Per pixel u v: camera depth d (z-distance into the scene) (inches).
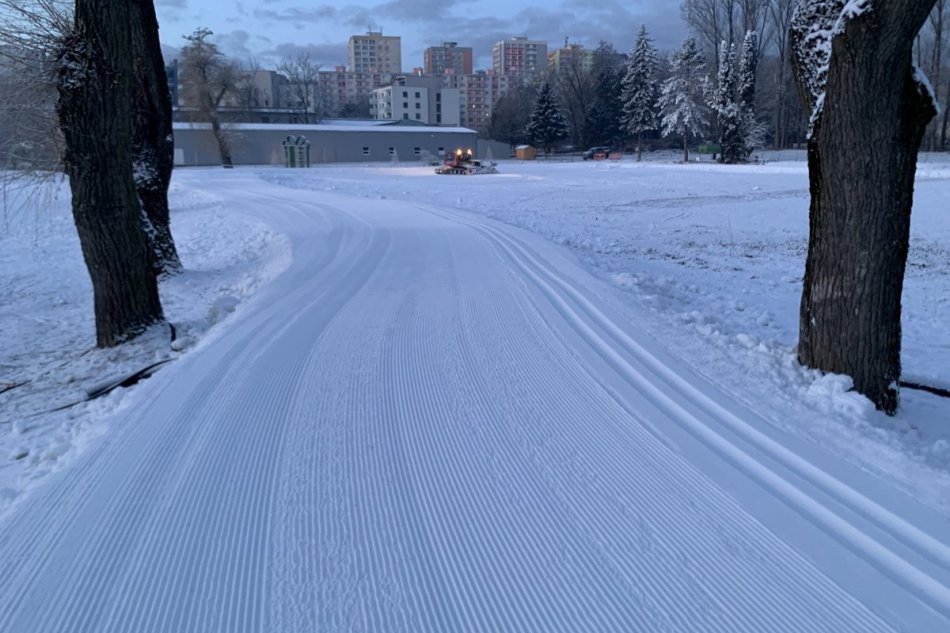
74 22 280.2
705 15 2417.6
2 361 275.7
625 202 900.0
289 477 143.5
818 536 115.5
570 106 3553.2
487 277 343.9
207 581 110.0
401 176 1626.5
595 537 119.0
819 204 182.7
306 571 112.0
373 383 197.0
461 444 156.9
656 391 183.0
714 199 932.6
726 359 207.2
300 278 358.3
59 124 276.4
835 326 182.7
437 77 5108.3
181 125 2470.5
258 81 4672.7
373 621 99.7
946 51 2207.2
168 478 143.9
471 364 210.7
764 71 2588.6
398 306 287.7
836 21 172.9
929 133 2346.2
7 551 119.3
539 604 102.6
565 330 243.3
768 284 406.3
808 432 153.9
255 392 191.3
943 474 131.6
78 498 136.6
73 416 210.1
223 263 483.5
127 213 285.7
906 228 176.7
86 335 318.0
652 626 97.0
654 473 139.7
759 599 101.3
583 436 158.2
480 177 1544.0
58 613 102.9
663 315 266.2
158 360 266.1
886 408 184.7
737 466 140.6
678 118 2348.7
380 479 141.9
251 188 1155.3
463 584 107.9
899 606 98.0
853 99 164.7
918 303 363.3
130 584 109.5
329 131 2827.3
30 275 459.2
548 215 747.4
